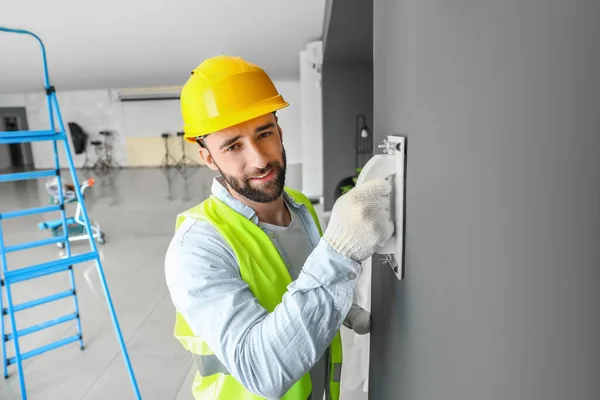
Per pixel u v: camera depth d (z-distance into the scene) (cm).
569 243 28
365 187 74
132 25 454
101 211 685
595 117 24
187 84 96
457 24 46
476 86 42
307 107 646
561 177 28
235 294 86
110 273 407
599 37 24
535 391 33
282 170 100
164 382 243
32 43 513
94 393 236
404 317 77
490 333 41
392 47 80
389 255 84
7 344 285
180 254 95
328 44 441
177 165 1268
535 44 30
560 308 29
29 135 208
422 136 62
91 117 1285
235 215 102
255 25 480
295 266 114
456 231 49
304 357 77
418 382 69
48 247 495
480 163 41
